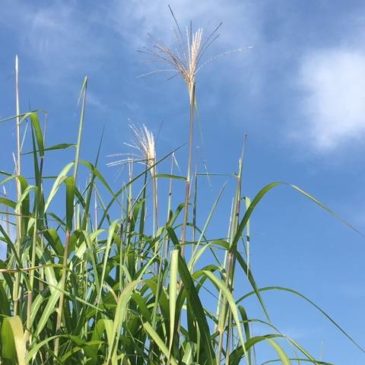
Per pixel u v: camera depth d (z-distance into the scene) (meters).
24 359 2.00
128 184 2.55
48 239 2.49
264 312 2.30
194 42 2.53
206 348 2.20
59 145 2.46
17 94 2.52
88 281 2.61
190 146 2.54
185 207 2.47
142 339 2.47
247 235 2.38
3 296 2.30
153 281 2.29
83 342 2.25
